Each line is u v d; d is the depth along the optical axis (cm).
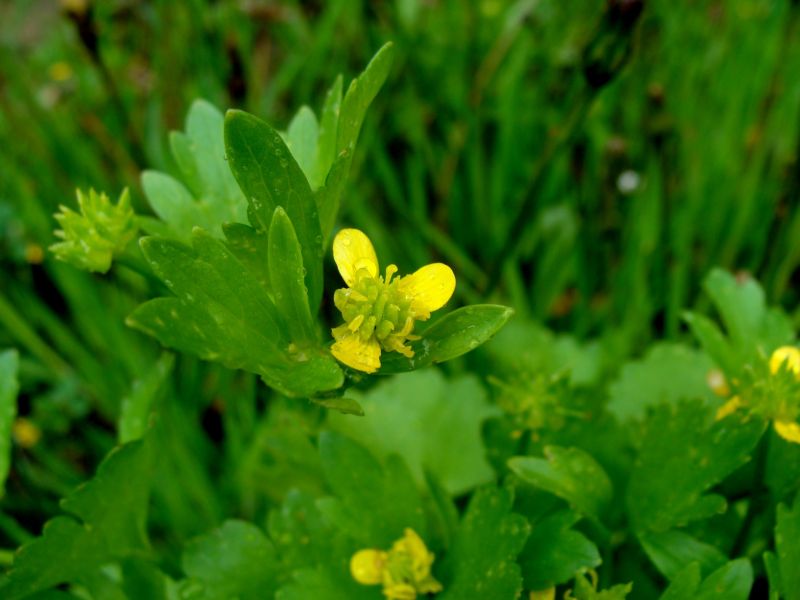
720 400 13
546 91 22
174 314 8
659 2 22
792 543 9
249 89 21
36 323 20
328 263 18
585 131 21
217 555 11
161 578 11
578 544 9
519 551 9
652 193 19
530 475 10
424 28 22
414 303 8
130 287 20
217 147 10
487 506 10
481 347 17
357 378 8
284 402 11
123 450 10
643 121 20
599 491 10
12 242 20
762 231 20
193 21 22
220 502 17
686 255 19
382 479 10
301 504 11
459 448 14
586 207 19
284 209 8
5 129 23
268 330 8
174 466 17
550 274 20
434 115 22
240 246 8
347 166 8
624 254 20
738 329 12
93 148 22
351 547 10
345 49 22
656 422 10
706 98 22
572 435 11
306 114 10
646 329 19
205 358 8
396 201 20
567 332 20
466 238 21
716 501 10
